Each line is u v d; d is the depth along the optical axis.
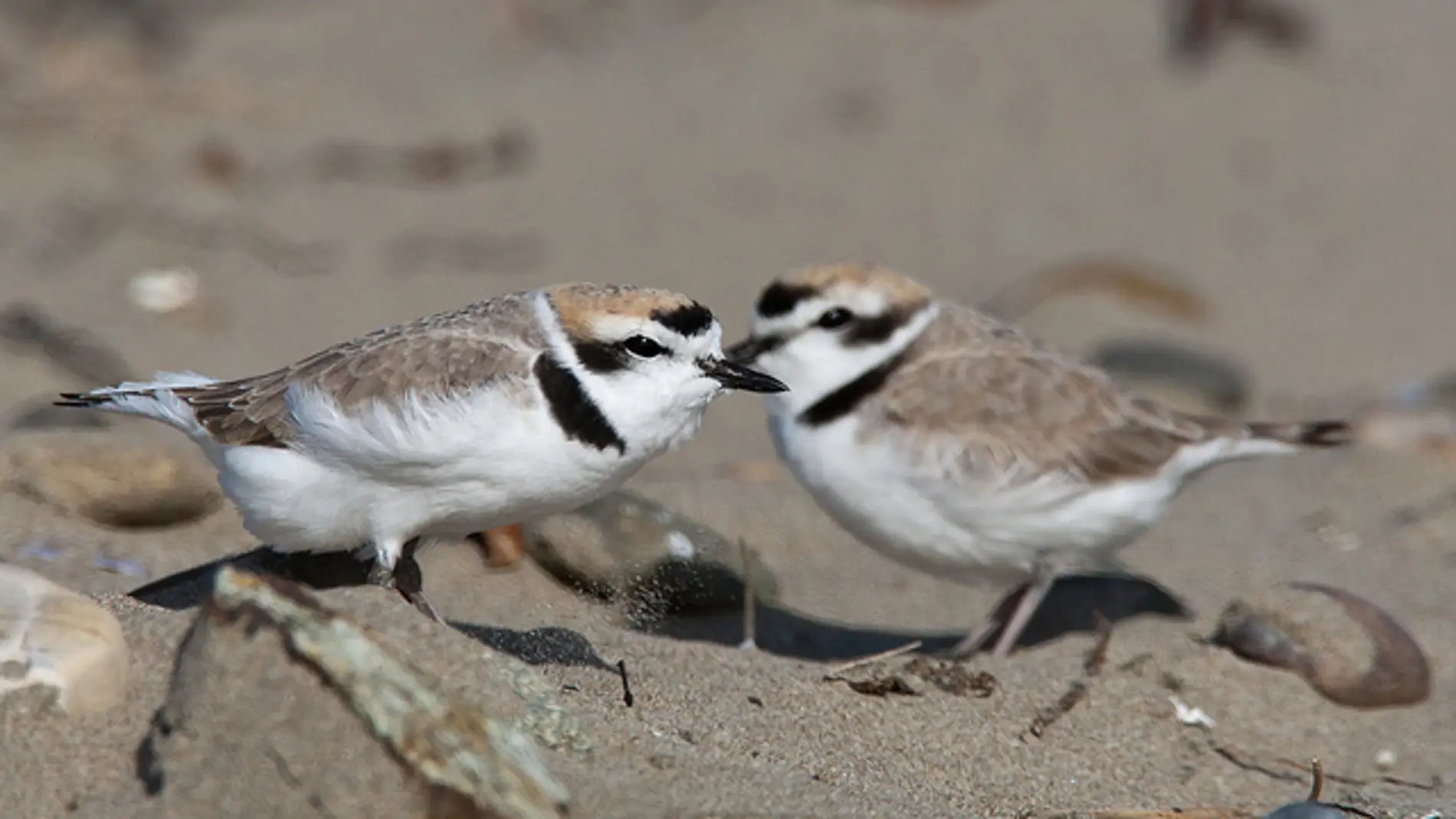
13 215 17.02
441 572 10.09
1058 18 20.98
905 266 16.75
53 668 6.53
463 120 19.78
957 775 8.01
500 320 7.98
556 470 7.87
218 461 8.17
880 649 10.38
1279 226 17.70
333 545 8.23
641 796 6.35
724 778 6.73
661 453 8.29
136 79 20.27
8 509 10.41
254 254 16.67
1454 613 10.76
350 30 22.28
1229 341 15.85
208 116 19.47
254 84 20.42
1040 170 18.56
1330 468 13.59
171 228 16.98
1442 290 16.72
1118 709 9.06
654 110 20.11
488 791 5.94
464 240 17.27
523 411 7.73
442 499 7.88
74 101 19.48
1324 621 9.52
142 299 15.55
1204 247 17.28
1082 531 10.13
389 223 17.62
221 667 6.05
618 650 8.62
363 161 18.80
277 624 6.11
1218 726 9.01
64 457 10.67
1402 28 20.33
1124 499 10.16
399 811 5.86
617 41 22.05
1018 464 9.95
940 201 18.09
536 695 6.77
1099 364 15.02
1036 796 7.96
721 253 17.03
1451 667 9.93
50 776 6.30
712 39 21.67
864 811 6.73
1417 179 18.23
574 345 7.89
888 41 20.98
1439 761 8.83
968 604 11.34
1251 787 8.51
